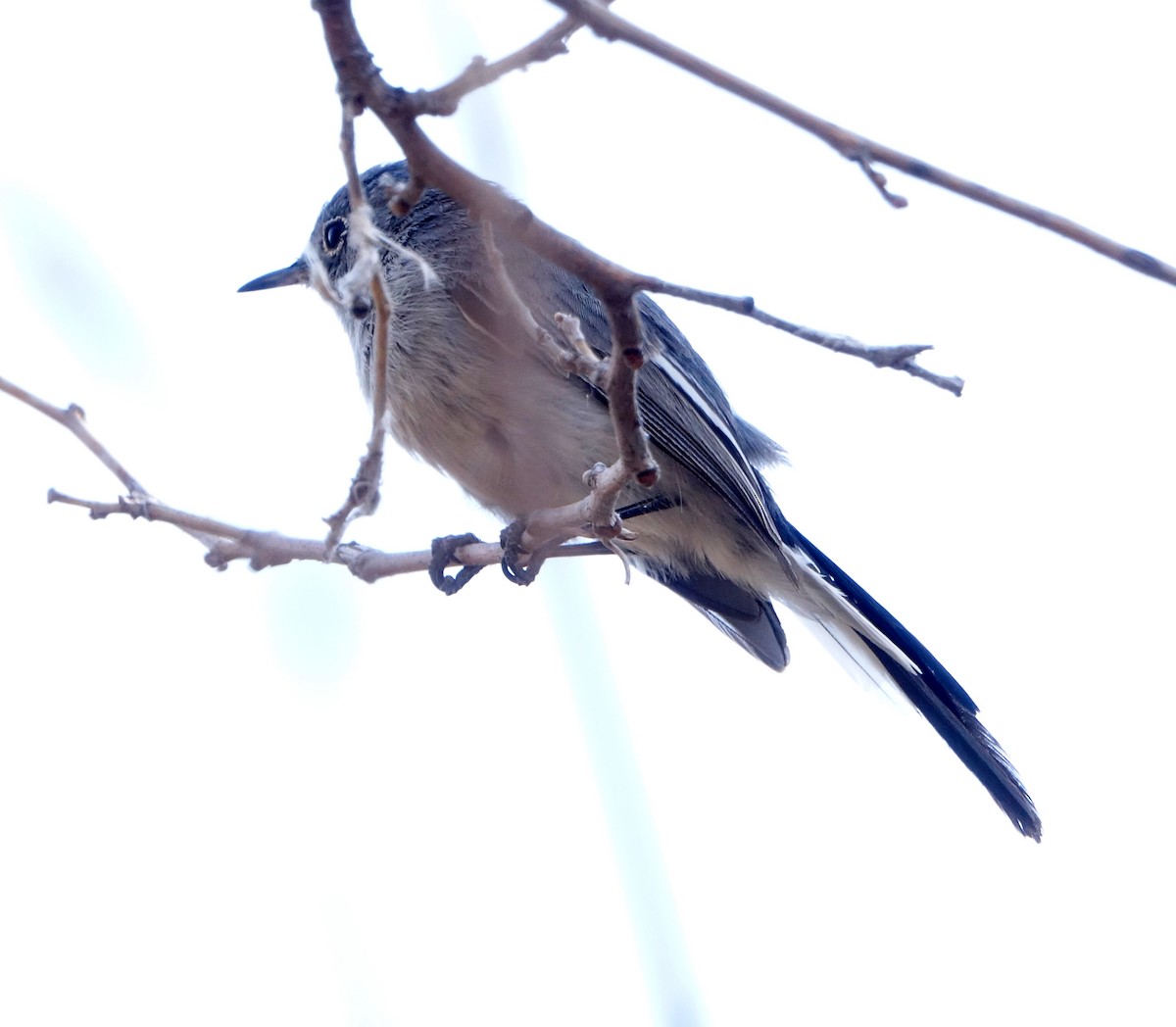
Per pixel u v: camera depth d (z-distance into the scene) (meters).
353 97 4.45
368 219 4.96
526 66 4.22
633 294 4.81
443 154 4.50
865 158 3.95
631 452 5.62
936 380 4.68
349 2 4.29
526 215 4.60
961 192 3.98
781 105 3.97
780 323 4.61
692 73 3.94
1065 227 3.97
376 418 5.43
